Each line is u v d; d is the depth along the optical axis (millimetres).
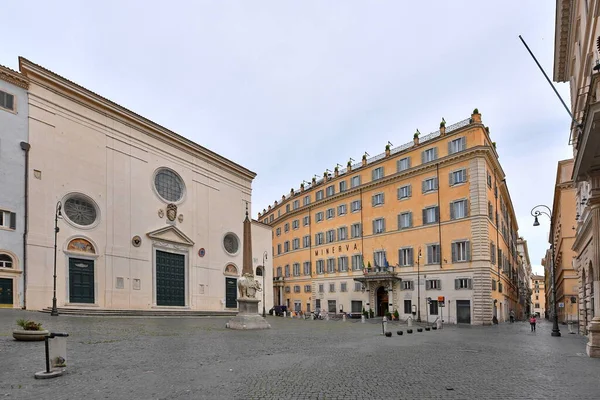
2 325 20766
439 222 52469
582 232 26797
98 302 36812
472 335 28828
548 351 18125
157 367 11570
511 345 21094
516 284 83500
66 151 36344
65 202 35781
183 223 47438
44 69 35000
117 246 39344
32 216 33000
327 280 68688
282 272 82125
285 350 16281
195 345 16938
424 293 53094
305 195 77125
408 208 56406
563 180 51000
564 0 23062
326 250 69562
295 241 78500
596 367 13164
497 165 54719
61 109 36438
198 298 48250
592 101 12766
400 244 56875
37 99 34781
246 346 17234
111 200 39469
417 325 41781
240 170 57000
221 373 10898
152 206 43625
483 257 48156
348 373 11266
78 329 21125
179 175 47719
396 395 8789
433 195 53531
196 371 11109
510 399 8578
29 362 11562
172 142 47031
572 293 51531
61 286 34156
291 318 52000
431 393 9008
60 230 34750
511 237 76000
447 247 51406
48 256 33531
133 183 41875
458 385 9891
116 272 38812
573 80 27547
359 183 64250
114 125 40781
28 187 33125
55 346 10477
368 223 61906
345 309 64562
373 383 9961
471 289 48625
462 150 50500
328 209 70125
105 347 15320
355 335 25016
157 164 45000
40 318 26297
